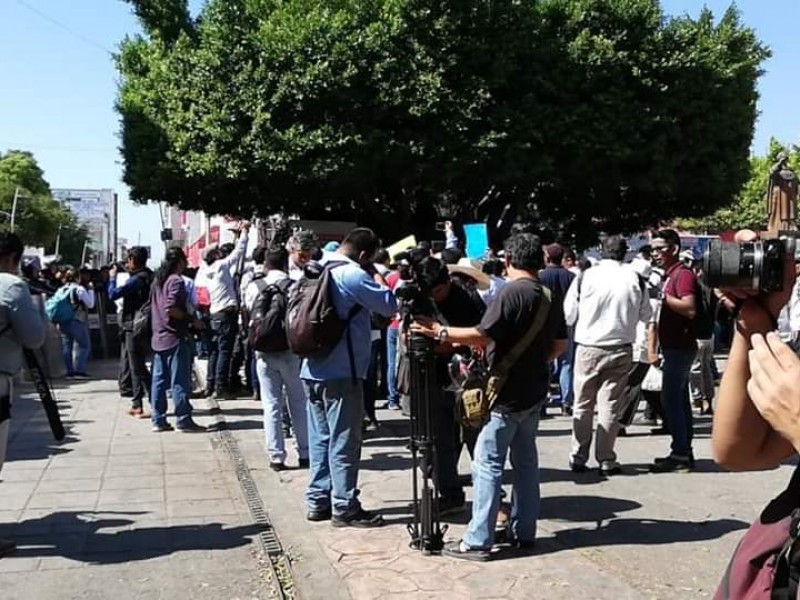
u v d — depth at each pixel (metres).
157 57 19.80
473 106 17.31
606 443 7.08
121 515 6.13
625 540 5.36
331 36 17.05
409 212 20.34
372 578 4.75
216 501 6.48
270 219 21.36
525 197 21.03
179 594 4.70
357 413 5.72
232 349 11.52
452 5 17.30
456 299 5.86
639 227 23.36
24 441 8.74
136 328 9.76
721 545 5.25
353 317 5.65
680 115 19.22
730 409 1.88
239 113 17.56
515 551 5.17
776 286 1.78
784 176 12.20
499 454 5.03
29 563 5.18
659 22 19.06
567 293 9.50
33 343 5.37
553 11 18.78
